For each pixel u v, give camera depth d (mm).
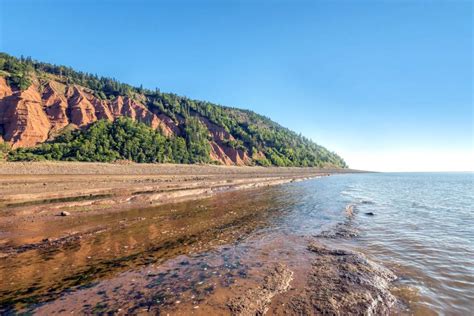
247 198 31078
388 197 35188
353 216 20531
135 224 17094
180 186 40125
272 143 172625
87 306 7117
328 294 7719
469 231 15883
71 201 24359
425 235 14898
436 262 10617
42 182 37062
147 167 78125
